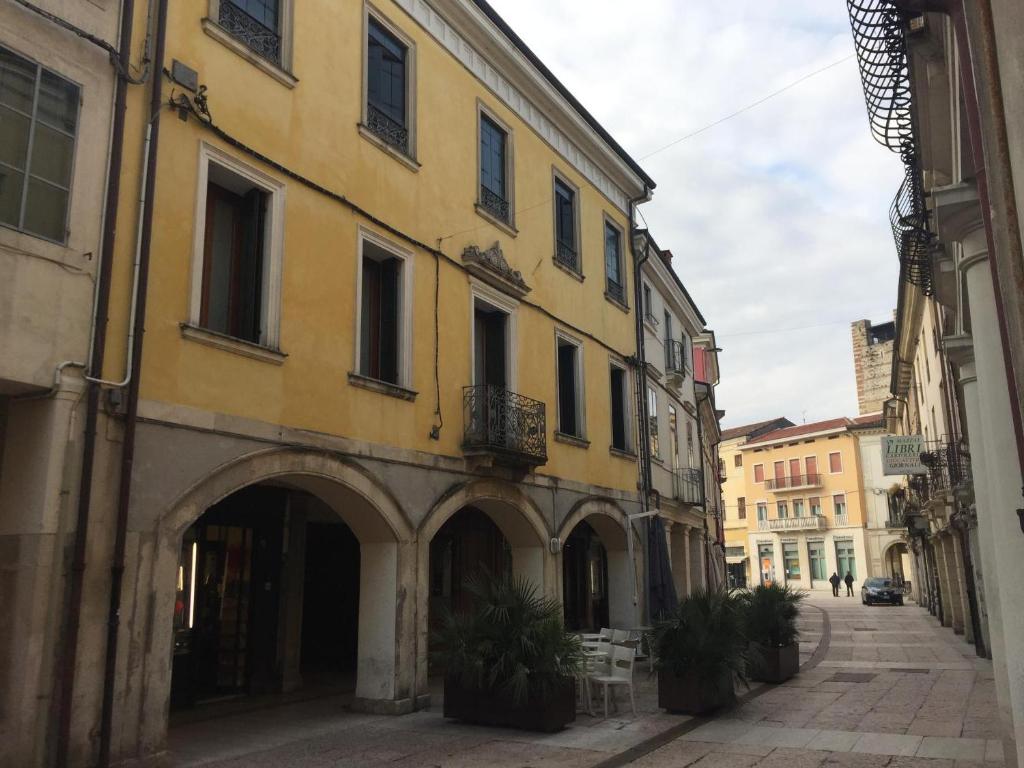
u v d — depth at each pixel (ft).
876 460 182.80
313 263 31.37
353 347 32.86
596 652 34.55
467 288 41.11
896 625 90.58
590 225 56.59
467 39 43.52
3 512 21.91
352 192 34.01
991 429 18.67
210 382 26.45
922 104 21.74
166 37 26.48
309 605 45.34
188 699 33.94
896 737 29.09
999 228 13.10
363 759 25.26
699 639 33.32
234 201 30.32
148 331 24.66
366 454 32.71
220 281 29.32
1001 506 18.48
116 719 22.29
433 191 39.34
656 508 61.67
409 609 33.91
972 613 60.59
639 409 60.85
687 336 87.25
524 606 31.09
